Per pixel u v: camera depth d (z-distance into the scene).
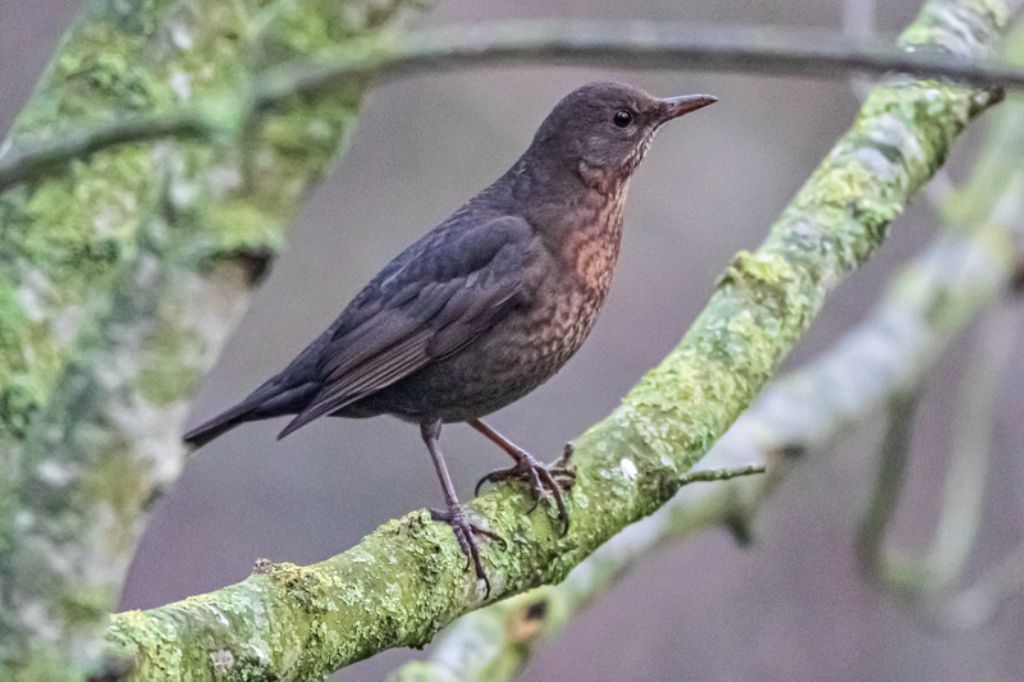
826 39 4.00
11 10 17.98
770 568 18.78
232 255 3.91
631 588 18.64
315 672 6.28
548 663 18.12
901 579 12.48
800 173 20.55
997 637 18.03
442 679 8.35
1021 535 17.84
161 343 3.90
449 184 20.09
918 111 9.30
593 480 7.60
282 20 4.07
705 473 7.72
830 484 19.00
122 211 6.23
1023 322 18.27
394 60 3.79
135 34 6.28
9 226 6.15
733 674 18.30
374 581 6.59
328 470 18.62
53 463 3.92
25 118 6.27
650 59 3.84
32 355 6.02
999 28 9.76
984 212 13.07
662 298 19.89
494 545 7.15
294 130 3.96
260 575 6.30
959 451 12.82
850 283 19.72
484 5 20.12
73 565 3.93
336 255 19.72
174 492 18.16
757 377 8.27
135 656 5.24
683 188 20.47
